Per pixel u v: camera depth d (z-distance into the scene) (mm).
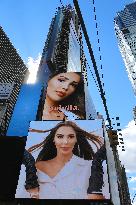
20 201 14711
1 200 15047
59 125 17781
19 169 16141
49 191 14836
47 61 36062
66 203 15125
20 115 21969
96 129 17391
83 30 7828
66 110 22109
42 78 34406
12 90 25609
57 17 47031
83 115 21797
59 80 24109
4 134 22031
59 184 15078
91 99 32344
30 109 22469
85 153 16312
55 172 15594
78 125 17719
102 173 15289
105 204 14523
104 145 16516
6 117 23172
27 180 15203
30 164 15914
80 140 16969
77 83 23953
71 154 16344
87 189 14766
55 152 16500
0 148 16953
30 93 24156
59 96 23000
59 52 40469
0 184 15477
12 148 17000
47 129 17656
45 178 15344
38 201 14586
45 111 22078
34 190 14867
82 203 14992
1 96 24781
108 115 13789
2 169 16094
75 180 15180
